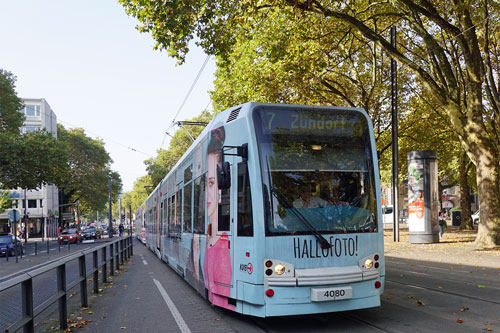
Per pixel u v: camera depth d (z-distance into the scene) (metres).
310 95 22.27
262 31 17.23
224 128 7.62
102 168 74.19
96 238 59.06
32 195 72.19
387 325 6.45
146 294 10.32
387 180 45.19
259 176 6.48
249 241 6.44
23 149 36.06
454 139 30.83
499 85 20.45
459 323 6.52
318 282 6.21
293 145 6.73
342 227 6.56
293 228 6.38
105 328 6.92
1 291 4.21
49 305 6.02
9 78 39.03
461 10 16.53
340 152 6.89
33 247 42.41
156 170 62.44
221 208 7.49
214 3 14.81
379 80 26.17
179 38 15.09
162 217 18.62
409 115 29.70
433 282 10.52
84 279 8.80
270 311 6.15
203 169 8.80
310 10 15.39
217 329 6.61
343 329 6.32
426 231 21.83
